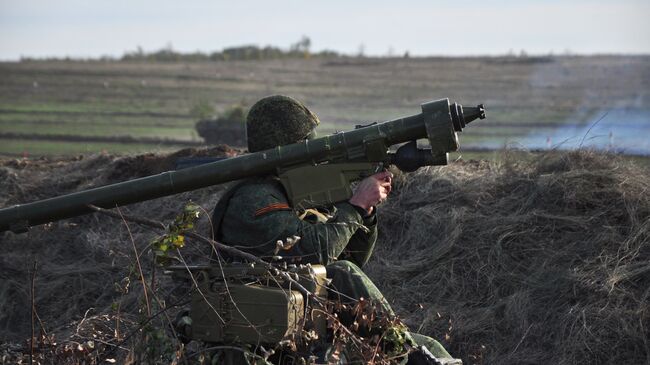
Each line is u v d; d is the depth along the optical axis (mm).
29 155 25016
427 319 9312
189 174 6902
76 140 31281
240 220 6832
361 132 6777
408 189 11234
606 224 9844
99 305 10711
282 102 7062
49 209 6961
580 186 10281
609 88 60094
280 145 6984
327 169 6809
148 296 6926
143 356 6555
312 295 6348
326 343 6520
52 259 11758
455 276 9883
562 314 8961
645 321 8641
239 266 6543
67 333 10133
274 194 6836
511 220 10188
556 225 10008
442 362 6559
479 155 21906
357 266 7297
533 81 65750
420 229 10547
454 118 6680
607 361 8445
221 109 47406
